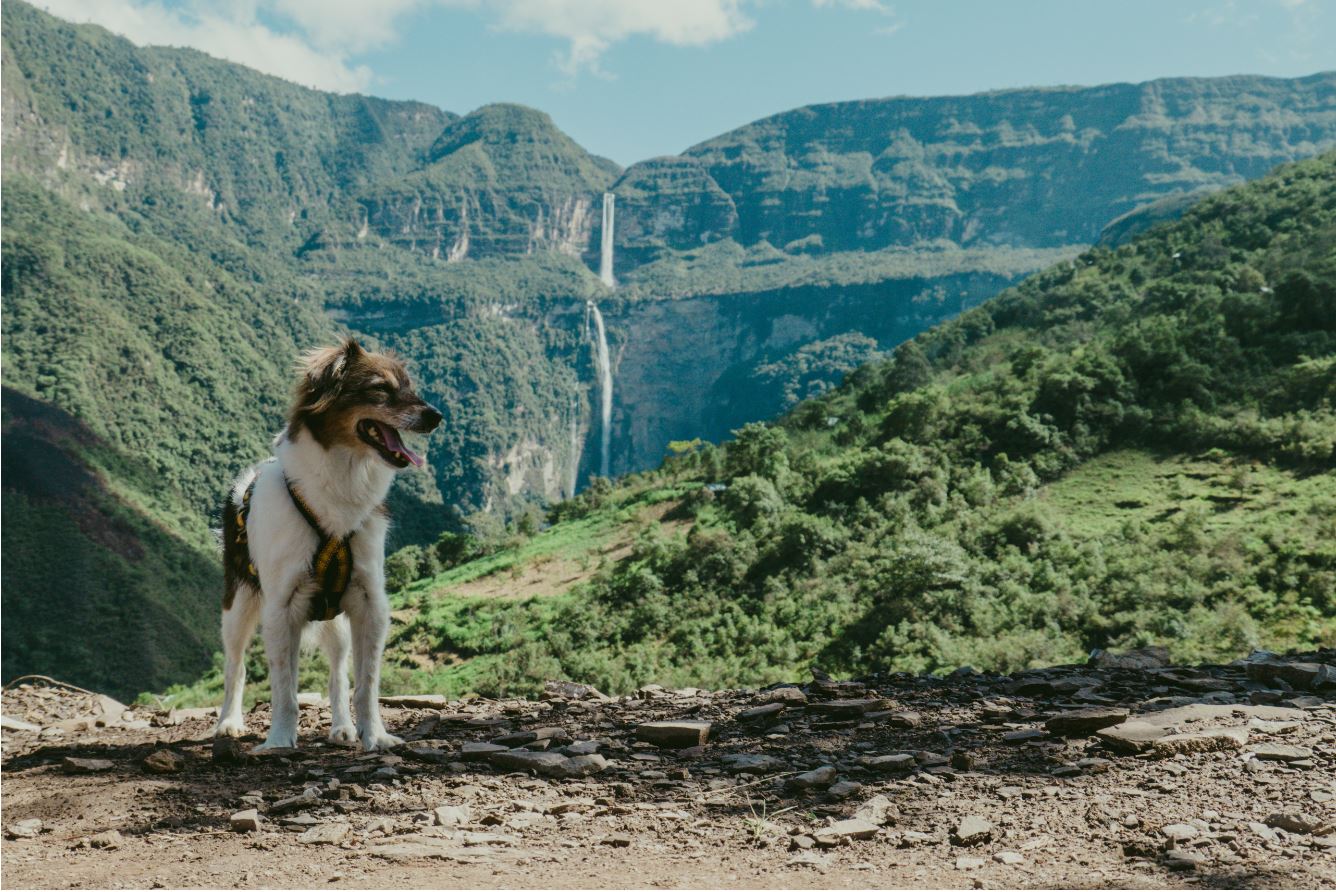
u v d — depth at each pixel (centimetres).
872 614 4578
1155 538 5084
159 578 12481
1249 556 4547
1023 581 4650
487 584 7312
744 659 4553
